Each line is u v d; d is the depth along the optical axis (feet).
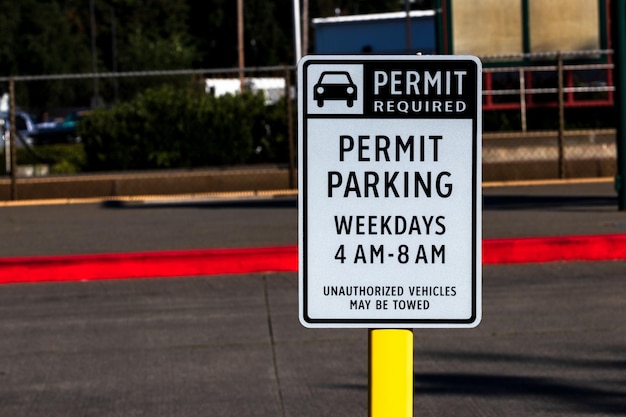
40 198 62.59
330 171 9.83
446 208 9.86
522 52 74.74
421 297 9.89
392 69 9.78
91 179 63.05
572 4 74.64
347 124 9.82
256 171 64.23
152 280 36.96
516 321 30.17
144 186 63.52
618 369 25.30
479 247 9.86
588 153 65.77
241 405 23.13
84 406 23.36
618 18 45.09
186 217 51.44
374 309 9.89
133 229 46.98
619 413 21.94
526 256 37.96
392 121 9.82
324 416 22.22
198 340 28.91
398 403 9.89
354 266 9.87
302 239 9.86
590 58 75.05
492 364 25.99
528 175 64.90
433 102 9.81
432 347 27.81
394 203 9.86
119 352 27.91
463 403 22.86
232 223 48.16
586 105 76.54
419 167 9.83
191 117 77.46
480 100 9.80
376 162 9.84
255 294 34.35
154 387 24.72
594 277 35.50
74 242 43.06
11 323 31.22
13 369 26.50
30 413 22.90
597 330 29.04
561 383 24.22
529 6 74.59
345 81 9.79
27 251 40.63
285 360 26.84
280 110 77.46
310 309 9.88
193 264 37.42
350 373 25.52
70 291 35.50
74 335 29.76
